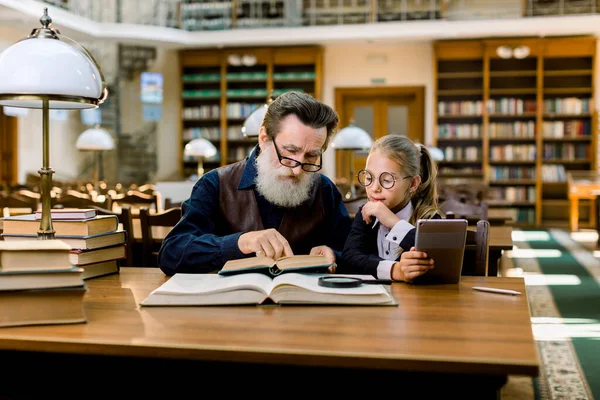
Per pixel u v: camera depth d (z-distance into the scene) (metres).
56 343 1.21
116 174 12.75
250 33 11.46
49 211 1.80
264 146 1.95
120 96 12.71
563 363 3.33
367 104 12.45
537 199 11.60
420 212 2.10
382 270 1.86
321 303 1.50
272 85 12.11
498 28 10.76
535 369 1.07
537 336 3.92
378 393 1.26
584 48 11.26
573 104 11.42
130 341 1.20
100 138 7.71
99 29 10.84
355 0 12.44
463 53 11.55
